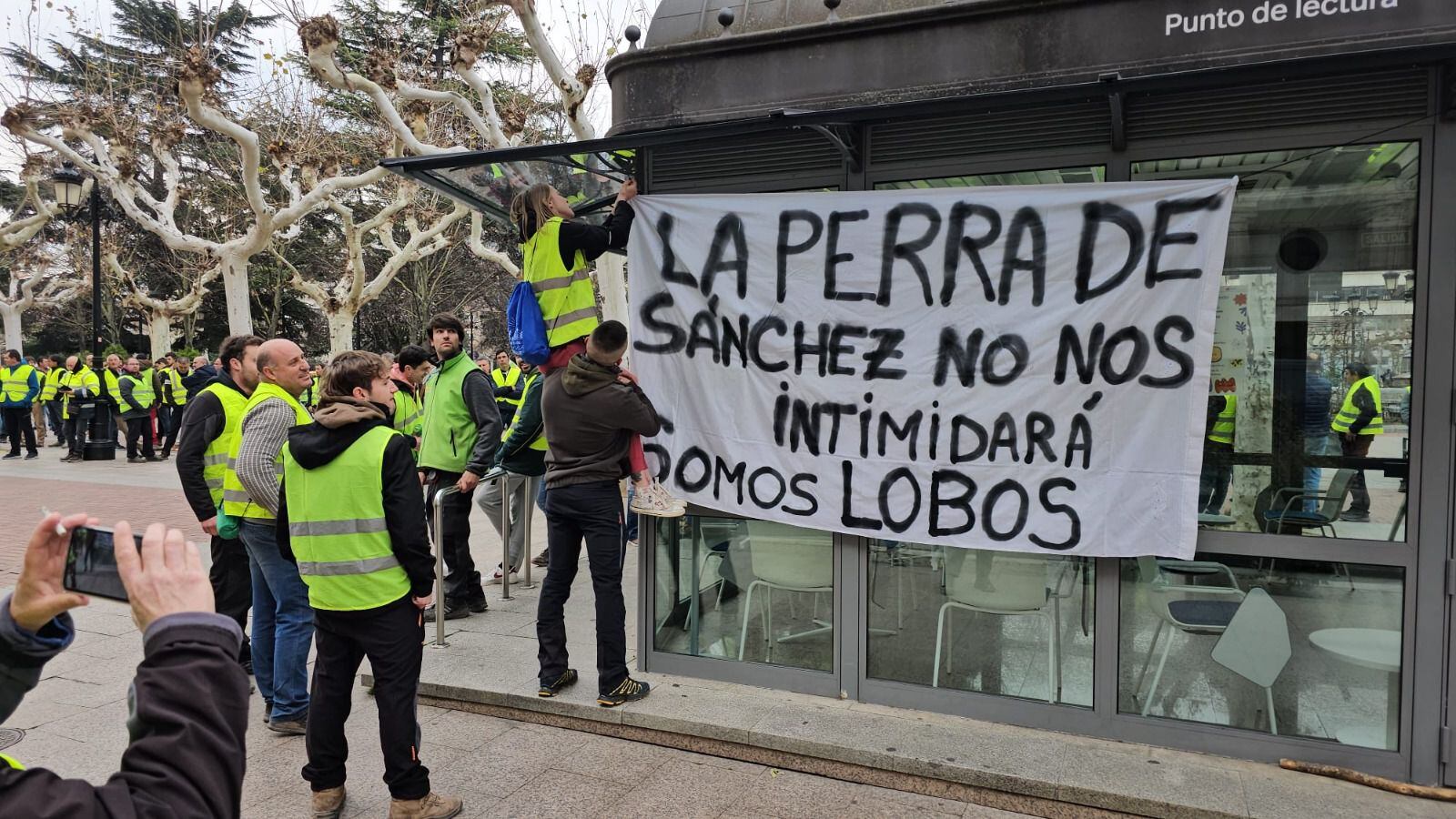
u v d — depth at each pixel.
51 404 18.77
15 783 1.03
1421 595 3.15
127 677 4.77
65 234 28.81
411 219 17.05
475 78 8.25
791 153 4.04
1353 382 3.26
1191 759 3.39
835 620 4.05
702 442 4.18
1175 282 3.37
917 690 3.90
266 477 3.80
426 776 3.21
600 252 4.23
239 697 1.22
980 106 3.09
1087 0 3.43
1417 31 3.04
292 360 3.97
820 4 4.02
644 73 4.19
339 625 3.14
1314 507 3.32
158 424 16.69
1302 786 3.17
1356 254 3.24
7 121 14.86
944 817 3.22
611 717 3.94
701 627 4.41
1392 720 3.25
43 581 1.29
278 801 3.44
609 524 3.96
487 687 4.23
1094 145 3.54
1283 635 3.40
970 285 3.66
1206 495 3.48
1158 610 3.55
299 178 16.47
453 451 5.53
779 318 3.98
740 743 3.70
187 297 21.38
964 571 3.86
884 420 3.83
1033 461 3.61
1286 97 3.27
